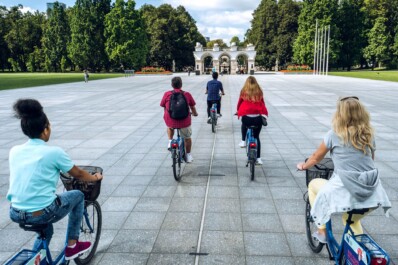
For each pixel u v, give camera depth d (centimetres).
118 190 595
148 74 6700
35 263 275
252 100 649
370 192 292
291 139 969
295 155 805
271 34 8044
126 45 7069
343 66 8012
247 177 654
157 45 7838
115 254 401
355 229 318
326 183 323
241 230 452
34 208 281
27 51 8975
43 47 8531
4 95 2289
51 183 289
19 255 274
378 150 837
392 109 1513
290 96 2134
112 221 482
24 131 288
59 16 8194
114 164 744
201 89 2741
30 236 446
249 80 654
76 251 332
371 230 449
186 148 692
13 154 288
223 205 530
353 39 7588
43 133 293
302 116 1362
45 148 288
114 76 5900
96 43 7550
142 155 812
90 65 7831
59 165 291
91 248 389
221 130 1107
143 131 1089
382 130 1067
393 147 863
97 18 7556
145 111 1527
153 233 447
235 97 2134
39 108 288
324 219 307
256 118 649
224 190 591
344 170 303
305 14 7244
